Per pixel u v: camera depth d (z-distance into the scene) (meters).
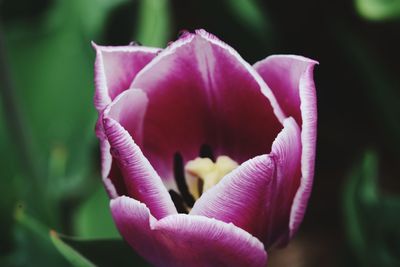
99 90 0.33
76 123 0.52
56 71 0.52
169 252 0.33
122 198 0.32
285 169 0.32
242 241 0.32
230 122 0.36
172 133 0.36
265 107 0.35
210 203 0.32
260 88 0.34
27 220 0.44
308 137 0.32
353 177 0.44
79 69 0.52
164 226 0.32
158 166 0.36
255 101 0.35
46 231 0.45
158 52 0.34
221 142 0.36
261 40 0.53
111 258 0.37
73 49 0.52
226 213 0.32
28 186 0.47
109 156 0.33
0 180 0.50
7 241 0.50
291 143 0.32
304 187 0.33
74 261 0.36
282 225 0.34
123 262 0.37
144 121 0.36
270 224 0.33
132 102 0.34
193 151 0.36
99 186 0.48
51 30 0.52
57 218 0.48
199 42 0.34
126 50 0.34
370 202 0.44
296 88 0.33
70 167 0.51
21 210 0.43
